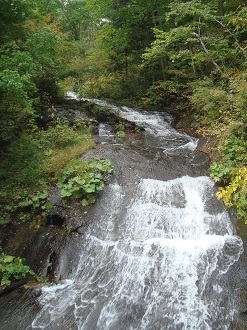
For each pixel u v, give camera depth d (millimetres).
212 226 5285
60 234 5496
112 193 6051
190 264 4523
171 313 3918
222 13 10023
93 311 4051
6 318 4051
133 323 3846
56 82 11336
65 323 3904
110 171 6516
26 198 5914
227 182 6082
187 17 11250
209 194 5977
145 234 5195
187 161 7383
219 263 4504
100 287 4426
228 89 7637
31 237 5508
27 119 8547
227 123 7340
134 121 10688
